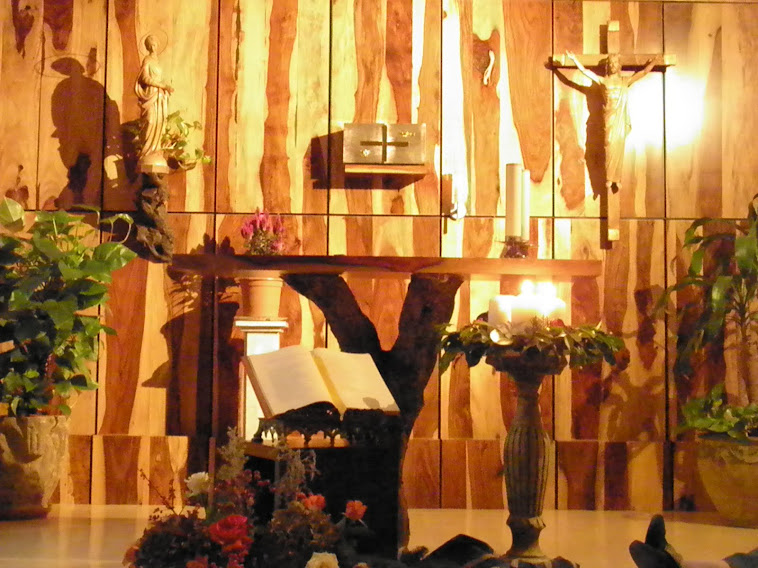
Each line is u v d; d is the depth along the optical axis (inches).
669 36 237.0
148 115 223.1
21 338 192.9
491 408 228.8
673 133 235.1
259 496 131.7
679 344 230.1
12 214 205.3
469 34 235.9
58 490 223.3
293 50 233.9
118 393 226.5
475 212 233.1
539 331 129.8
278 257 145.7
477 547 133.0
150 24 232.5
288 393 124.6
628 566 148.6
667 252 232.8
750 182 234.4
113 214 228.7
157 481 224.1
